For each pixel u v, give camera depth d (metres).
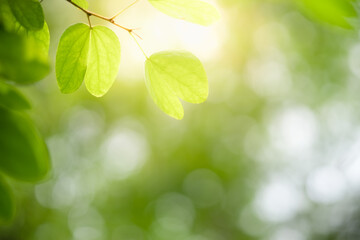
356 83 12.68
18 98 1.43
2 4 1.20
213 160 14.02
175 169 13.73
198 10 1.28
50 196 12.16
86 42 1.29
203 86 1.29
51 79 9.30
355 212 11.77
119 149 13.81
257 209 16.62
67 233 13.06
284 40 11.52
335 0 1.08
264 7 9.56
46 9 8.68
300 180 14.98
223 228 16.23
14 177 1.41
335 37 11.08
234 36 10.25
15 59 1.26
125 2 6.80
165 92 1.33
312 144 14.49
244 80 12.41
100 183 14.71
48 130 10.48
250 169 15.41
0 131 1.39
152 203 14.65
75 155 13.38
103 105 11.51
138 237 14.43
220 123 13.38
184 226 16.61
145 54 1.32
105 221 14.35
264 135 14.45
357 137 12.95
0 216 1.45
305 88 13.31
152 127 12.61
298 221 14.45
